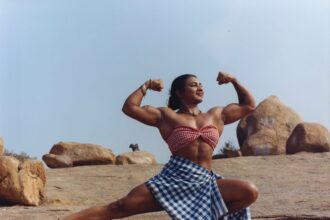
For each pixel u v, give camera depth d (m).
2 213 12.45
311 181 16.75
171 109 7.32
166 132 7.13
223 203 6.78
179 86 7.34
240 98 7.55
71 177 18.56
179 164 6.94
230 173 18.56
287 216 11.16
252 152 24.09
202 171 6.90
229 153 23.69
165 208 6.75
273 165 19.42
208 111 7.34
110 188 17.41
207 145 7.02
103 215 6.92
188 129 7.03
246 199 6.87
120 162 22.28
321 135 22.55
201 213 6.74
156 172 19.56
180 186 6.85
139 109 7.17
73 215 6.92
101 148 22.42
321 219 10.80
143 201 6.88
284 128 24.78
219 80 7.55
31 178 13.85
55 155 21.92
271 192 14.88
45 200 14.29
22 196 13.51
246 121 25.88
